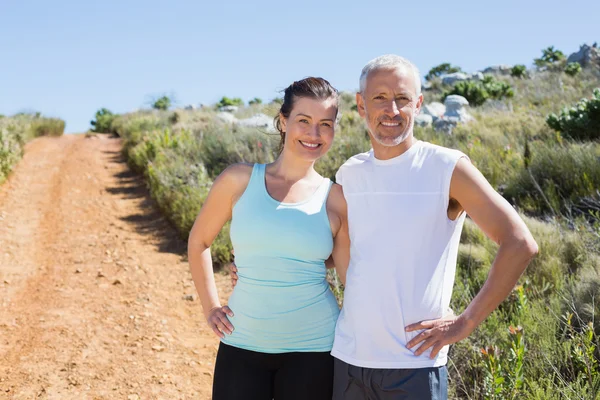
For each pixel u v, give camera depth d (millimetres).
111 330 5098
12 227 8922
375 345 2148
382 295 2154
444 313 2184
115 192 12344
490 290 2000
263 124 13898
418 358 2107
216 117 20641
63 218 9789
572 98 16500
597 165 7199
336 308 2457
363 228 2246
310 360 2324
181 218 8625
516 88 23219
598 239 4992
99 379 4152
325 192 2473
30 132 22797
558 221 5910
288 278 2357
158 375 4281
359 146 10023
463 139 11227
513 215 2023
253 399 2318
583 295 3980
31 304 5684
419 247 2148
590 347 3119
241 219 2410
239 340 2361
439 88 29203
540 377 3096
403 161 2229
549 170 7445
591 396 2822
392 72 2215
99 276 6699
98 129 30703
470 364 3406
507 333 3574
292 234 2350
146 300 5961
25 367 4262
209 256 2648
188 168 10875
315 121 2408
